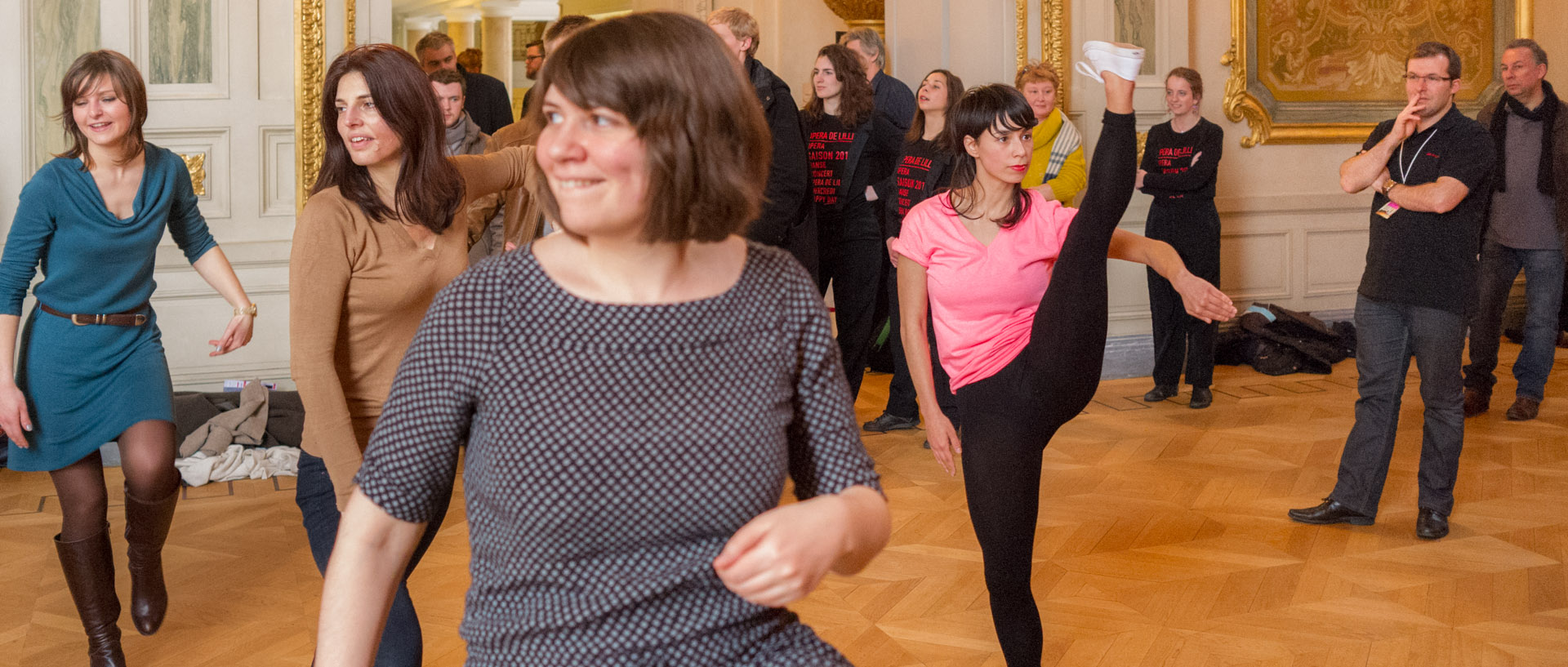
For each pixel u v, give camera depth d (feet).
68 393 9.04
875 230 17.61
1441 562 11.92
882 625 10.38
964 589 11.25
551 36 10.53
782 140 14.03
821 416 4.00
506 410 3.58
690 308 3.66
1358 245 24.72
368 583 3.75
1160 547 12.43
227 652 9.83
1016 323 7.92
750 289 3.84
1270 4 23.38
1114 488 14.66
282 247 17.10
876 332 22.71
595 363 3.57
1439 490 12.69
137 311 9.54
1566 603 10.80
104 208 9.03
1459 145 12.05
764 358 3.78
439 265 7.06
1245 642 9.98
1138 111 21.84
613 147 3.43
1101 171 7.04
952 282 7.93
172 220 9.96
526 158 8.38
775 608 3.98
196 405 15.93
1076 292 7.25
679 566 3.68
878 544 3.85
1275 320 23.13
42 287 9.16
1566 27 26.13
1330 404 19.52
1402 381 12.82
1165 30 22.08
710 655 3.73
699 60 3.50
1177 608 10.74
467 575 11.57
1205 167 19.43
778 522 3.49
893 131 17.97
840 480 3.95
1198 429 17.88
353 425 7.06
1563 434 17.38
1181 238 19.72
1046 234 7.97
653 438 3.58
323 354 6.59
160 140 16.57
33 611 10.64
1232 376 22.02
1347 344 23.54
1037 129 17.65
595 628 3.65
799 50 27.07
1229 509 13.79
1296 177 24.11
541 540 3.62
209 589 11.30
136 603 9.65
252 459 15.28
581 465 3.56
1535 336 18.31
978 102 7.87
